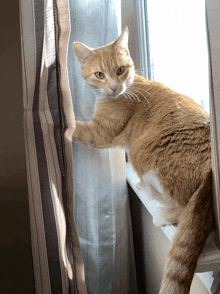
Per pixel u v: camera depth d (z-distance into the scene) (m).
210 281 0.56
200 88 0.80
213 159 0.51
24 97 0.64
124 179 1.13
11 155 0.79
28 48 0.62
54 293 0.73
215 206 0.53
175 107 0.83
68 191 0.73
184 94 0.90
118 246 1.12
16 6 0.69
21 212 0.83
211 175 0.54
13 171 0.80
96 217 1.05
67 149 0.71
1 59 0.72
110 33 0.99
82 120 1.01
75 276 0.79
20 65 0.73
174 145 0.72
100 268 1.10
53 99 0.68
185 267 0.51
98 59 0.92
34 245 0.71
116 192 1.10
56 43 0.65
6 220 0.82
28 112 0.65
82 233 1.06
